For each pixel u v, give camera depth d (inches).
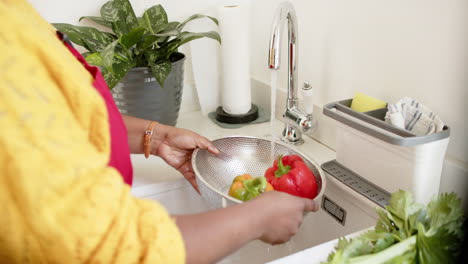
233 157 39.1
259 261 35.6
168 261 17.3
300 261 23.0
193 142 35.7
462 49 28.5
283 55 48.7
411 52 32.4
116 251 16.5
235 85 49.1
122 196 17.1
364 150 31.4
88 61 40.0
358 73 38.2
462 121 29.6
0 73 14.8
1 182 14.6
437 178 28.7
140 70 42.8
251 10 53.2
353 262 20.6
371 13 35.4
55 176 15.0
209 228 19.5
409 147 27.2
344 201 33.1
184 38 44.8
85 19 49.5
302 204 24.2
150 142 35.8
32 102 15.2
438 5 29.5
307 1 42.9
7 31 15.7
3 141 14.3
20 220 15.0
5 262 16.2
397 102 32.2
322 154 42.1
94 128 18.2
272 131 39.2
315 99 44.8
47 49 16.7
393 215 23.6
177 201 39.1
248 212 21.1
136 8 51.1
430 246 21.7
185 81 56.0
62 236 15.3
